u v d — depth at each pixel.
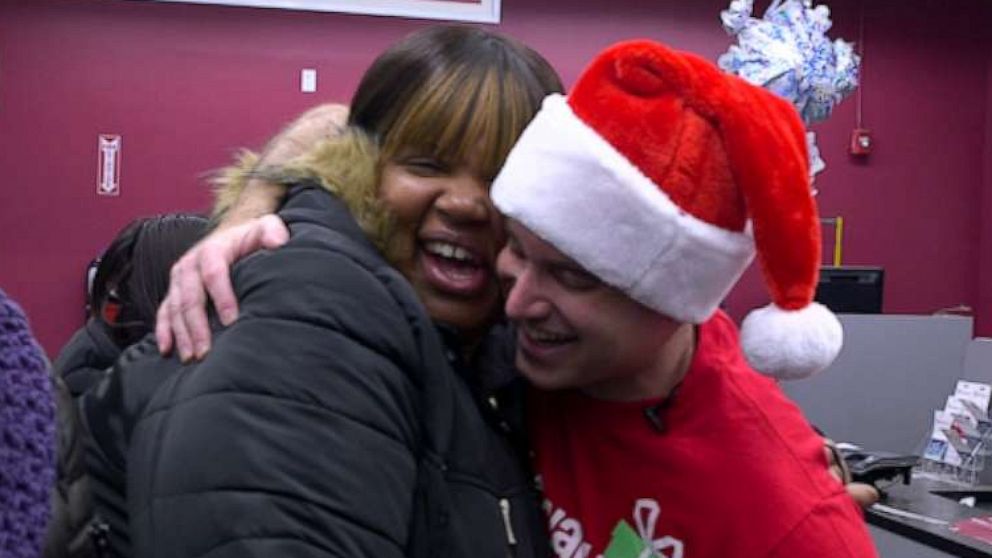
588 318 0.96
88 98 5.14
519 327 1.01
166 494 0.82
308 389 0.84
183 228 1.82
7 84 5.07
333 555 0.81
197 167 5.24
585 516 1.07
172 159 5.21
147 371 0.94
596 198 0.91
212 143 5.25
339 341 0.87
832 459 1.26
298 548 0.80
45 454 0.61
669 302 0.94
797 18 3.12
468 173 1.00
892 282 6.09
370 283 0.91
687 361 1.09
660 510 1.05
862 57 5.99
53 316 5.14
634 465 1.06
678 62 0.92
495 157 1.00
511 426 1.08
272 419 0.83
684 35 5.70
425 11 5.34
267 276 0.91
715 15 5.73
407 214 1.00
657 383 1.07
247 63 5.25
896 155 6.07
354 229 0.97
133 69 5.17
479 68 1.01
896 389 3.20
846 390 3.17
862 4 5.98
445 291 1.03
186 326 0.92
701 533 1.03
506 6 5.53
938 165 6.11
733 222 0.94
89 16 5.12
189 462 0.82
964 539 2.29
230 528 0.80
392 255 1.01
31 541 0.59
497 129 0.99
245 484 0.81
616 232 0.92
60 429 0.75
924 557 2.37
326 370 0.85
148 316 1.71
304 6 5.23
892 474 2.68
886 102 6.03
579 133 0.92
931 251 6.13
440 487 0.92
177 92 5.21
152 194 5.21
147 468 0.85
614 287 0.94
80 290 5.16
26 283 5.12
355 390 0.86
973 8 6.09
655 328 0.98
